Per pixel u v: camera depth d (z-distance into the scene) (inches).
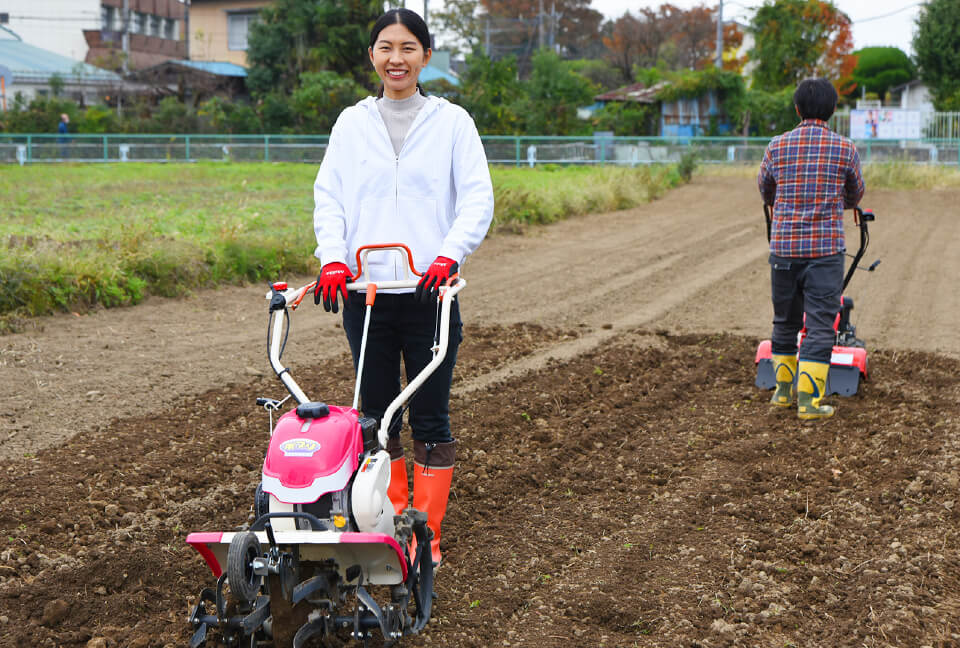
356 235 159.5
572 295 451.5
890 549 177.9
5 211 688.4
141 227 476.4
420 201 157.1
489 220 156.4
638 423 258.8
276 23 1835.6
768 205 273.1
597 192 892.6
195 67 1886.1
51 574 160.6
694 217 821.9
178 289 419.8
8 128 1549.0
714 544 180.9
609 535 185.9
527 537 184.4
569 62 2815.0
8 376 282.7
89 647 139.9
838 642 144.5
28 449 223.6
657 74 2108.8
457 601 157.8
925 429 247.6
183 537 180.9
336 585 131.8
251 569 121.0
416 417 163.5
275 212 697.0
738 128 1830.7
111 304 390.9
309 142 1620.3
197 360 312.0
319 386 283.4
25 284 368.8
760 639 146.1
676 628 149.3
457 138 158.6
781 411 269.3
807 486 212.2
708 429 254.2
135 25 2316.7
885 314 396.8
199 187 994.7
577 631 148.9
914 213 800.9
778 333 270.4
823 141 254.1
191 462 218.7
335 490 129.0
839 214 256.7
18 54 1878.7
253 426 247.1
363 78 1830.7
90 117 1594.5
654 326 381.1
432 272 144.8
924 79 2111.2
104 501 193.6
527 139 1541.6
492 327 377.7
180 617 150.4
